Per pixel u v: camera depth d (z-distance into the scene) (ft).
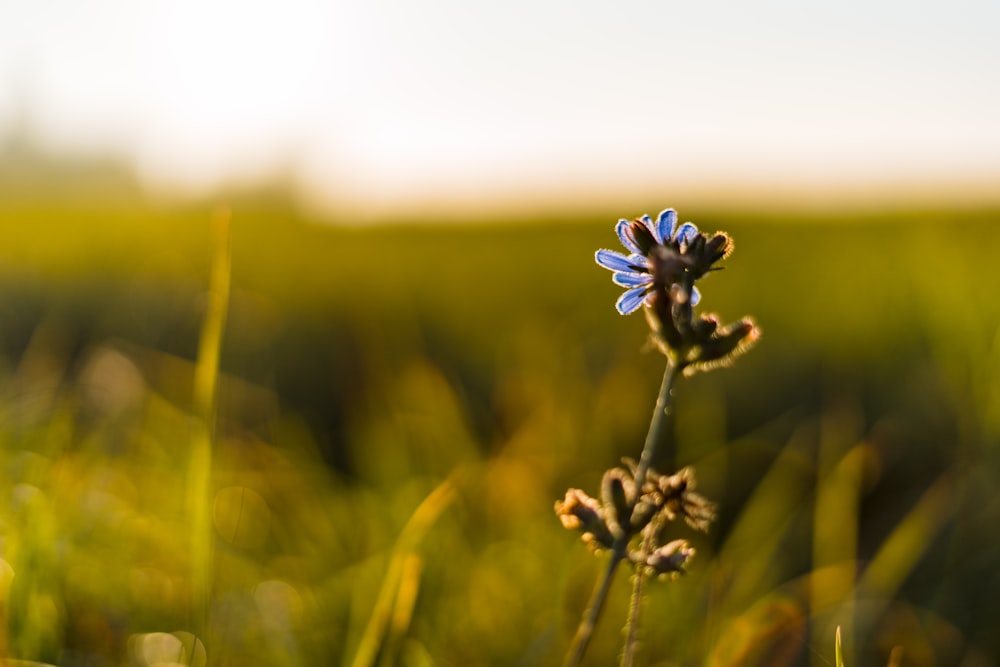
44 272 4.74
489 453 2.54
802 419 2.79
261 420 2.82
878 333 3.13
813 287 3.97
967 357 2.35
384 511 2.06
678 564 1.22
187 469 1.87
